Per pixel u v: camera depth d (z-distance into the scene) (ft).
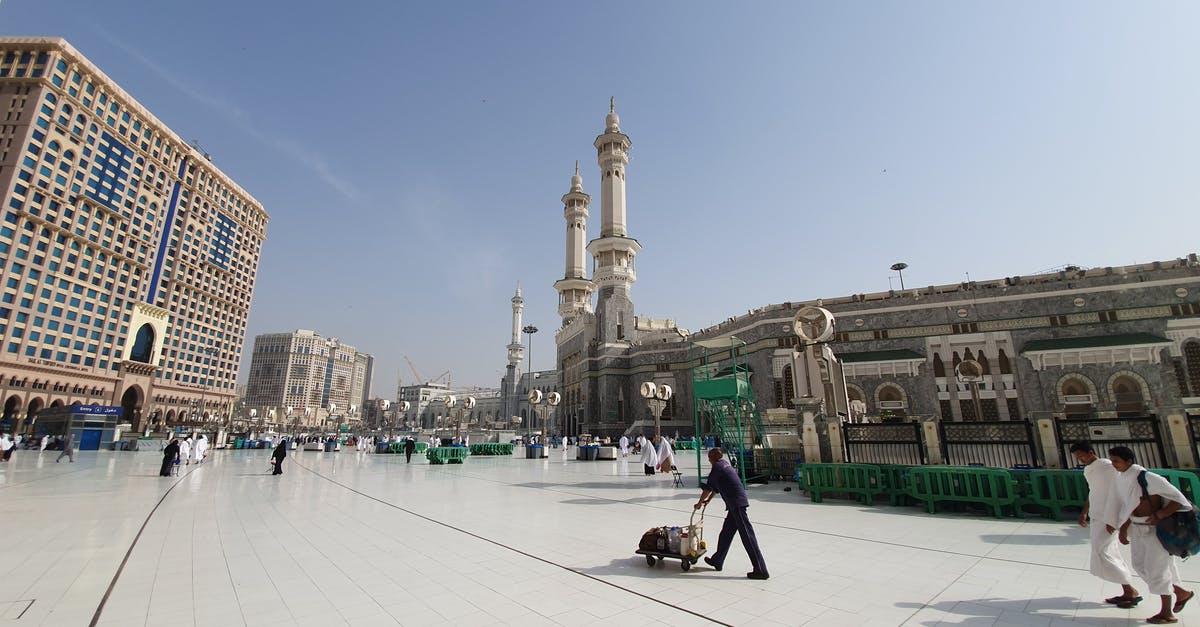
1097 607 19.71
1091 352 112.98
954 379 124.98
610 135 241.96
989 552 28.81
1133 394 108.68
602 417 214.48
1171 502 17.93
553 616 19.33
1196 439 39.88
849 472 49.37
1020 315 122.21
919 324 131.85
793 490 58.85
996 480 40.65
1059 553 28.37
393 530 35.70
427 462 107.24
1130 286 113.91
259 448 177.27
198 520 39.60
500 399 572.10
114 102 314.55
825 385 58.90
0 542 31.99
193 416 388.37
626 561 27.37
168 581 23.90
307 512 43.42
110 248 307.99
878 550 29.55
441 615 19.51
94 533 34.73
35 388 263.49
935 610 19.61
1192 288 108.68
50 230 274.77
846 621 18.56
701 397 63.72
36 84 273.95
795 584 23.13
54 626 18.26
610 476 77.20
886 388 129.90
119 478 73.72
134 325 321.52
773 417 79.71
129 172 324.60
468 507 46.24
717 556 25.26
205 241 408.87
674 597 21.43
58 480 70.64
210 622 18.83
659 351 205.26
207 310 413.39
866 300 139.44
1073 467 45.01
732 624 18.37
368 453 141.79
